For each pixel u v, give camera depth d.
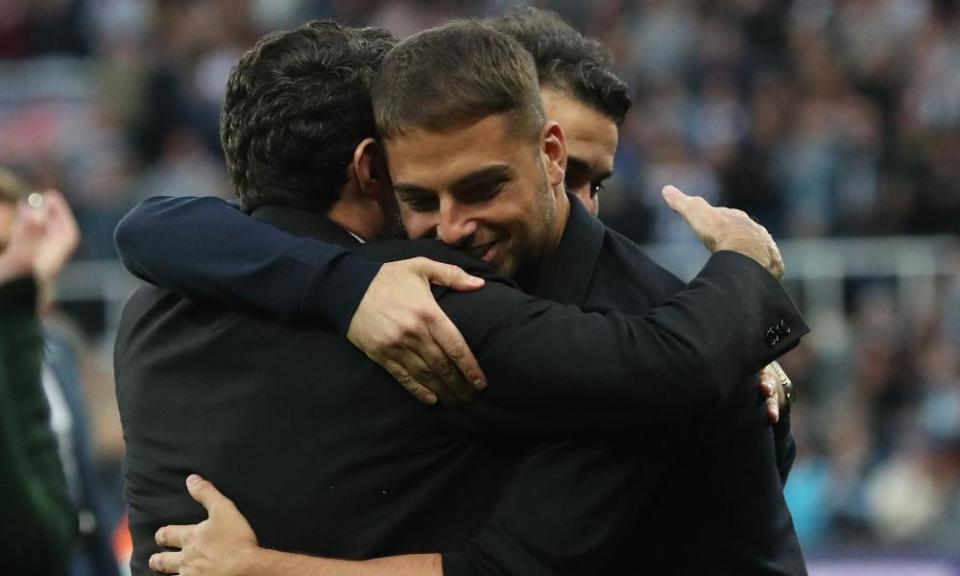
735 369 8.74
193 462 9.09
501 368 8.62
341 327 8.69
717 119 39.53
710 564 9.22
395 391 8.76
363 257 8.91
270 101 9.18
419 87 8.55
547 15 11.83
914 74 40.78
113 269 31.25
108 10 48.53
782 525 9.52
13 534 12.02
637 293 9.34
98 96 44.72
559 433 8.75
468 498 8.86
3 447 11.88
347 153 9.16
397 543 8.77
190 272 9.09
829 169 36.91
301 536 8.83
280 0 47.53
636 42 42.56
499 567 8.58
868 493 26.53
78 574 15.93
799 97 40.38
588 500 8.70
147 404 9.39
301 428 8.85
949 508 26.22
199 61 45.69
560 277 9.22
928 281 30.09
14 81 47.00
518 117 8.64
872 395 28.48
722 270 9.05
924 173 36.91
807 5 43.09
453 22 9.41
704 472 9.15
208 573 8.79
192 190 40.81
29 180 40.00
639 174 36.94
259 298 8.87
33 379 12.34
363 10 47.28
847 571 21.55
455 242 8.76
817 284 30.20
